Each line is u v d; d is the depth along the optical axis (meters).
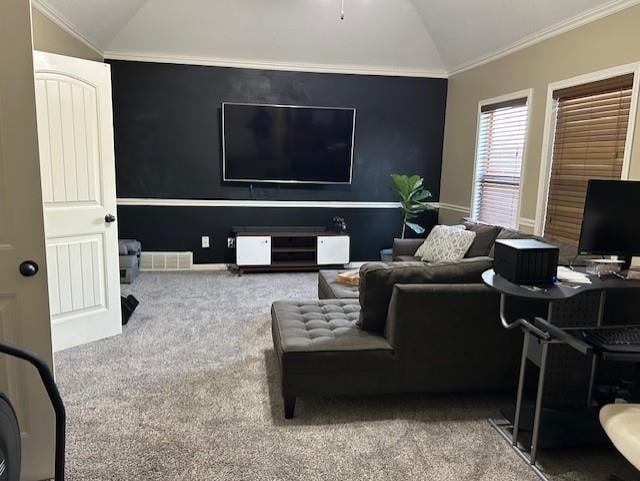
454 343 2.41
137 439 2.19
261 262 5.41
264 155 5.55
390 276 2.45
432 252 4.26
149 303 4.29
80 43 4.53
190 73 5.36
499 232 3.95
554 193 3.96
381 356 2.37
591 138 3.53
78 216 3.23
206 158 5.54
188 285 4.94
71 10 3.97
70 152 3.16
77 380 2.77
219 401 2.56
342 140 5.67
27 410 1.85
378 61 5.59
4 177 1.71
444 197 5.97
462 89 5.47
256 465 2.02
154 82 5.32
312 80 5.61
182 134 5.46
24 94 1.70
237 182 5.63
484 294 2.38
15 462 1.30
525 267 2.15
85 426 2.29
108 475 1.93
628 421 1.64
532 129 4.17
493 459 2.10
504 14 4.12
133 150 5.40
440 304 2.35
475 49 4.93
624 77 3.18
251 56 5.38
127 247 5.04
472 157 5.24
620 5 3.20
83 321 3.32
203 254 5.71
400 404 2.57
